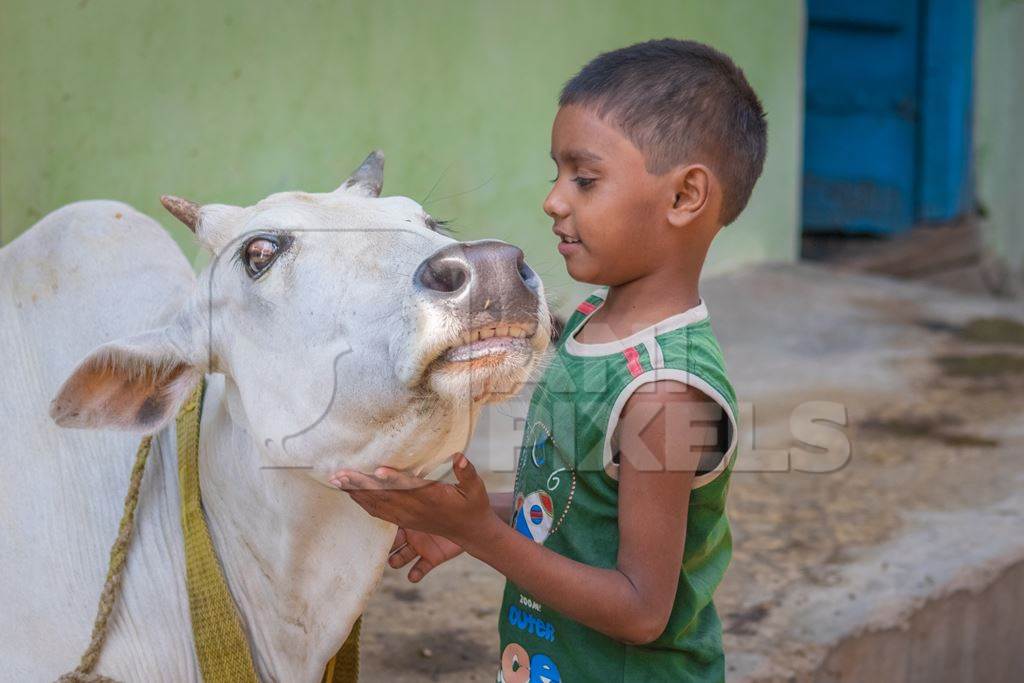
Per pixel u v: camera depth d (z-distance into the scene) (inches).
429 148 208.8
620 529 67.1
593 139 67.4
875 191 320.2
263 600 72.2
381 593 123.7
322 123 192.7
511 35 218.5
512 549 62.1
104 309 80.3
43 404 78.4
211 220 68.9
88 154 163.8
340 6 191.8
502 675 76.6
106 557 74.0
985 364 226.7
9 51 154.0
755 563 133.6
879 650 121.5
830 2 308.2
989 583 133.5
